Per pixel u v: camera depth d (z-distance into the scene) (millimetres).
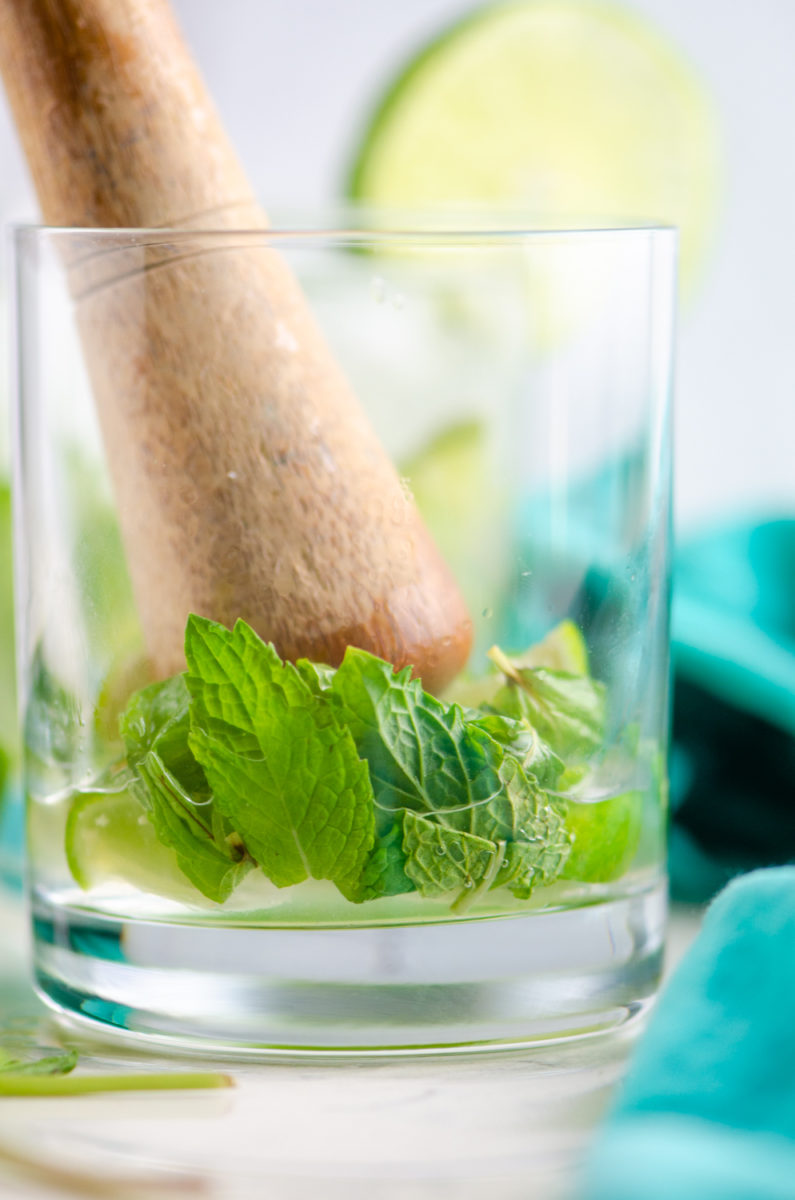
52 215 385
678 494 658
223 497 371
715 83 644
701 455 659
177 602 374
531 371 381
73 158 378
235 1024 375
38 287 385
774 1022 375
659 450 395
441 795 367
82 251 375
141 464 375
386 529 374
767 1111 367
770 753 464
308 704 364
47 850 395
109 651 379
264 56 674
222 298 372
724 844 466
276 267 375
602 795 384
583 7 642
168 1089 373
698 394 657
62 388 382
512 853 371
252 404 371
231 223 381
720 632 468
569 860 377
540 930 379
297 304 377
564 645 381
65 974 392
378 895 368
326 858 366
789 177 646
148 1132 363
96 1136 362
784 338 655
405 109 661
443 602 376
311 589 372
